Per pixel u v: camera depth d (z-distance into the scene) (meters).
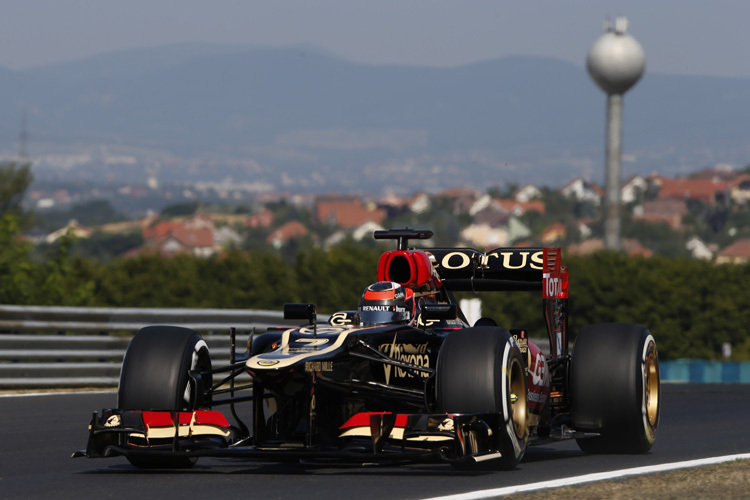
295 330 21.62
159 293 186.75
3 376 42.12
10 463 23.33
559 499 17.81
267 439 20.47
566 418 26.44
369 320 22.62
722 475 20.69
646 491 18.80
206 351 22.03
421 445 19.48
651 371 25.92
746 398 47.84
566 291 27.92
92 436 20.25
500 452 20.28
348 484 19.64
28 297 67.00
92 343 45.03
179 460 21.61
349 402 21.25
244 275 197.38
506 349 20.53
